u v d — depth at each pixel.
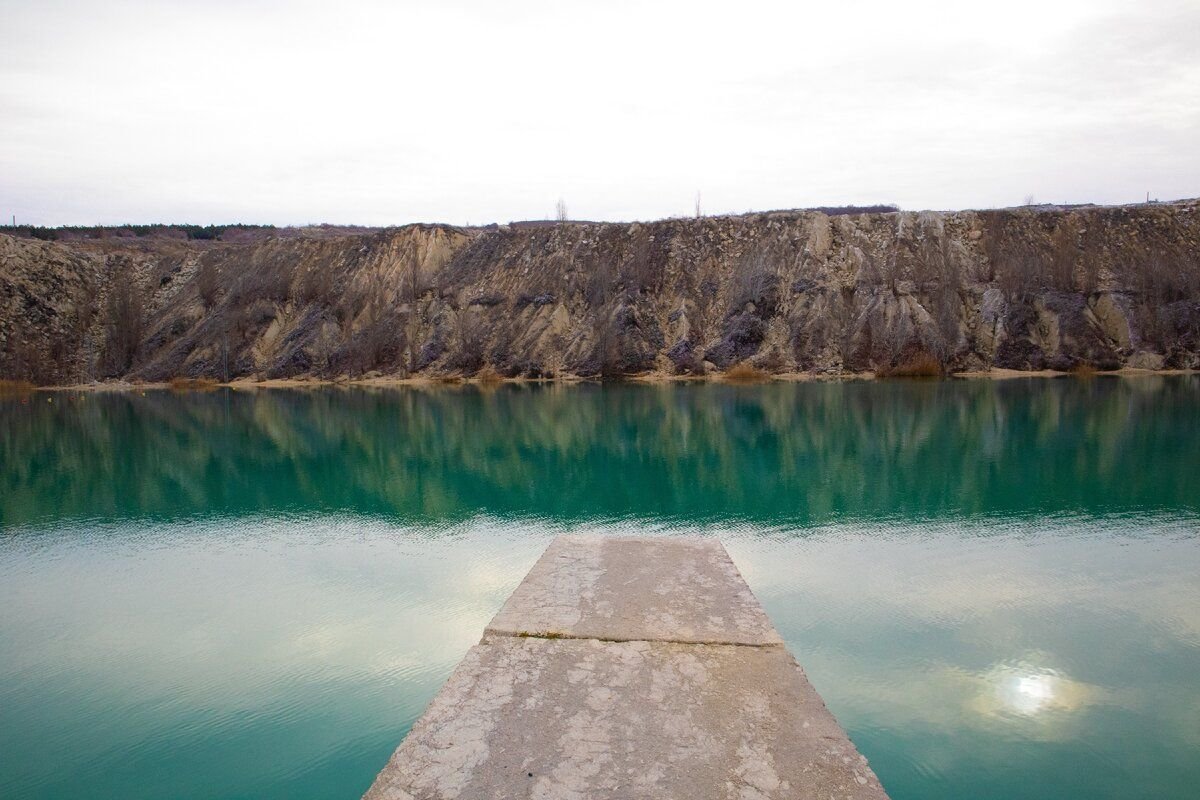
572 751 3.29
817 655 6.52
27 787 4.98
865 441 18.89
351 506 13.38
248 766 5.18
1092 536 10.11
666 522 11.44
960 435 19.28
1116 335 38.56
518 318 46.66
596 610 4.95
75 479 16.58
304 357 47.25
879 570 8.78
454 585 8.76
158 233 79.31
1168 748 5.09
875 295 41.25
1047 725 5.39
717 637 4.51
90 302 54.53
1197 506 11.67
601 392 34.41
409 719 5.76
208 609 8.17
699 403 28.44
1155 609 7.46
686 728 3.49
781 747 3.32
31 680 6.55
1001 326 39.50
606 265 47.19
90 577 9.43
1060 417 21.81
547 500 13.33
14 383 46.22
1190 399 25.59
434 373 45.19
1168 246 42.56
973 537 10.17
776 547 9.83
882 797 2.95
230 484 15.76
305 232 78.94
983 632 6.96
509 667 4.14
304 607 8.16
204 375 47.31
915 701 5.74
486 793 2.98
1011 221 44.94
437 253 53.31
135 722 5.79
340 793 4.89
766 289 43.38
